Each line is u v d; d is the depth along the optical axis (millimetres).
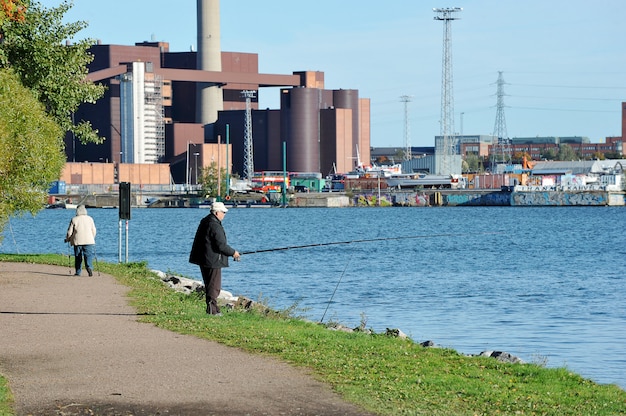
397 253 131000
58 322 32125
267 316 36719
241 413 18469
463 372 24531
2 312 35188
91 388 20656
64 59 68625
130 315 34219
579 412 20375
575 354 42219
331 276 89562
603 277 91938
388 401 19875
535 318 57375
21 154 56844
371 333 34250
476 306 64562
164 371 22734
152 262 106188
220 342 27422
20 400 19438
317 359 24688
